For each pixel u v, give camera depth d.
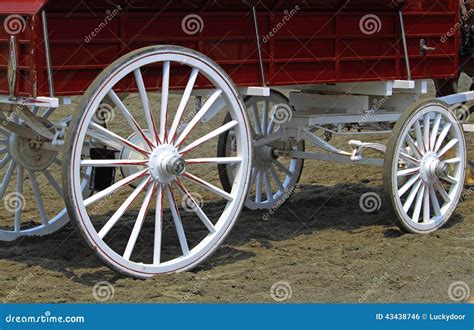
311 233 8.58
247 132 7.28
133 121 6.73
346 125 9.32
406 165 8.38
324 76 8.12
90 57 6.72
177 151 6.94
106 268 7.32
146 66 6.89
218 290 6.73
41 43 6.45
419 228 8.42
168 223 8.74
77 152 6.40
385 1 8.33
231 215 7.29
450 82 9.71
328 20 8.08
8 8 6.62
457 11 9.09
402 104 9.09
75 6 6.59
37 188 8.26
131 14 6.87
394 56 8.61
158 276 6.89
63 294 6.60
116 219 6.73
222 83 7.09
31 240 8.16
